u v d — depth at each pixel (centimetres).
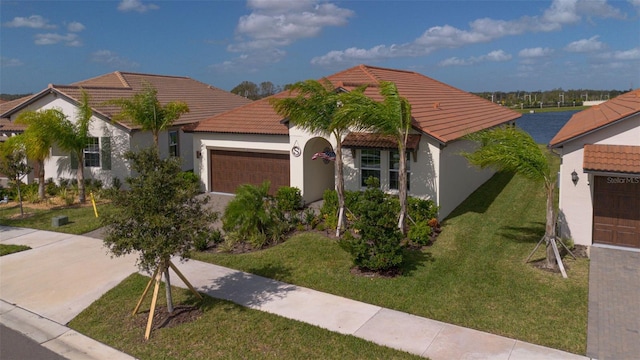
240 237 1591
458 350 938
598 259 1378
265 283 1291
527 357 909
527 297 1152
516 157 1291
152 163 1061
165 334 1038
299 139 2119
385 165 1866
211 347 978
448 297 1165
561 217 1515
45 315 1163
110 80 3166
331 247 1526
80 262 1505
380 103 1548
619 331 996
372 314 1097
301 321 1069
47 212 2155
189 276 1357
